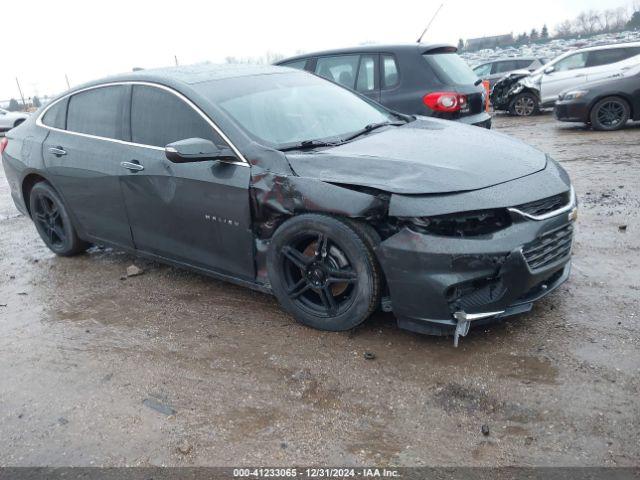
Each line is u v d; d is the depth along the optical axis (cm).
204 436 265
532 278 304
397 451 246
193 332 363
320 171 327
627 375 281
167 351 343
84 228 484
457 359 307
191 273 462
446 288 293
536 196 307
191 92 389
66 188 472
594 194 605
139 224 427
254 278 372
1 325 400
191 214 384
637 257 421
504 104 1555
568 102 1099
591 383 277
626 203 561
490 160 330
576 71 1409
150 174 400
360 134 393
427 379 292
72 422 285
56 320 400
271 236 355
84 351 352
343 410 275
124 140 426
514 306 311
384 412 271
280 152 346
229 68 446
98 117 450
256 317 376
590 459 232
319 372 307
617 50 1375
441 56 705
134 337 364
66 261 521
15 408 301
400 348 322
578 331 324
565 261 331
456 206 292
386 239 305
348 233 313
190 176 375
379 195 304
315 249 337
